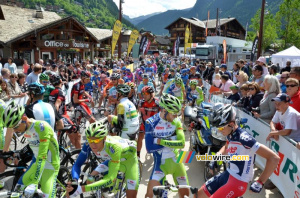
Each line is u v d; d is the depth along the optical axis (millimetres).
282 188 3801
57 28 27719
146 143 3227
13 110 2615
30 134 2814
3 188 3646
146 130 3254
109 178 2723
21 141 5938
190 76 9008
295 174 3432
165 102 3049
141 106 5051
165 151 3160
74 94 5762
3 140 4188
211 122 2631
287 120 3752
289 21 26812
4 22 27141
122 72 11117
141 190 4129
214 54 28406
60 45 26375
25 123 2744
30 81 7910
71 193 2684
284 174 3750
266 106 4637
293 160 3492
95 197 3186
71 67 13250
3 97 5914
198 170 4953
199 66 14719
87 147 2988
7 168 4641
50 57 26969
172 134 3166
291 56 14383
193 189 2598
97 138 2682
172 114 3094
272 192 4152
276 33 30172
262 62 7926
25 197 2541
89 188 2629
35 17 31562
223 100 6711
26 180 2926
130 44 19344
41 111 3336
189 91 7637
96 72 11000
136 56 29859
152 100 4961
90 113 5945
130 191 3100
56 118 3797
